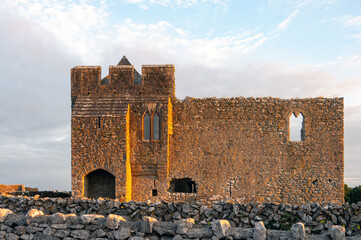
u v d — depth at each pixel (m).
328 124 22.89
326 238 9.38
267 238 9.59
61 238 10.94
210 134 23.06
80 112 21.84
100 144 21.41
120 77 22.86
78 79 22.98
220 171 22.78
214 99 23.25
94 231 10.78
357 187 28.78
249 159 22.80
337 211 11.85
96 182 22.69
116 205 13.79
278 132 22.92
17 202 15.30
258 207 12.59
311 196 22.47
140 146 22.27
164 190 22.08
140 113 22.41
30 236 11.15
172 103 23.28
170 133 22.88
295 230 9.41
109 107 22.06
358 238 9.49
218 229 9.90
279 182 22.59
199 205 13.11
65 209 14.60
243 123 23.03
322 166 22.67
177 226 10.20
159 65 22.84
